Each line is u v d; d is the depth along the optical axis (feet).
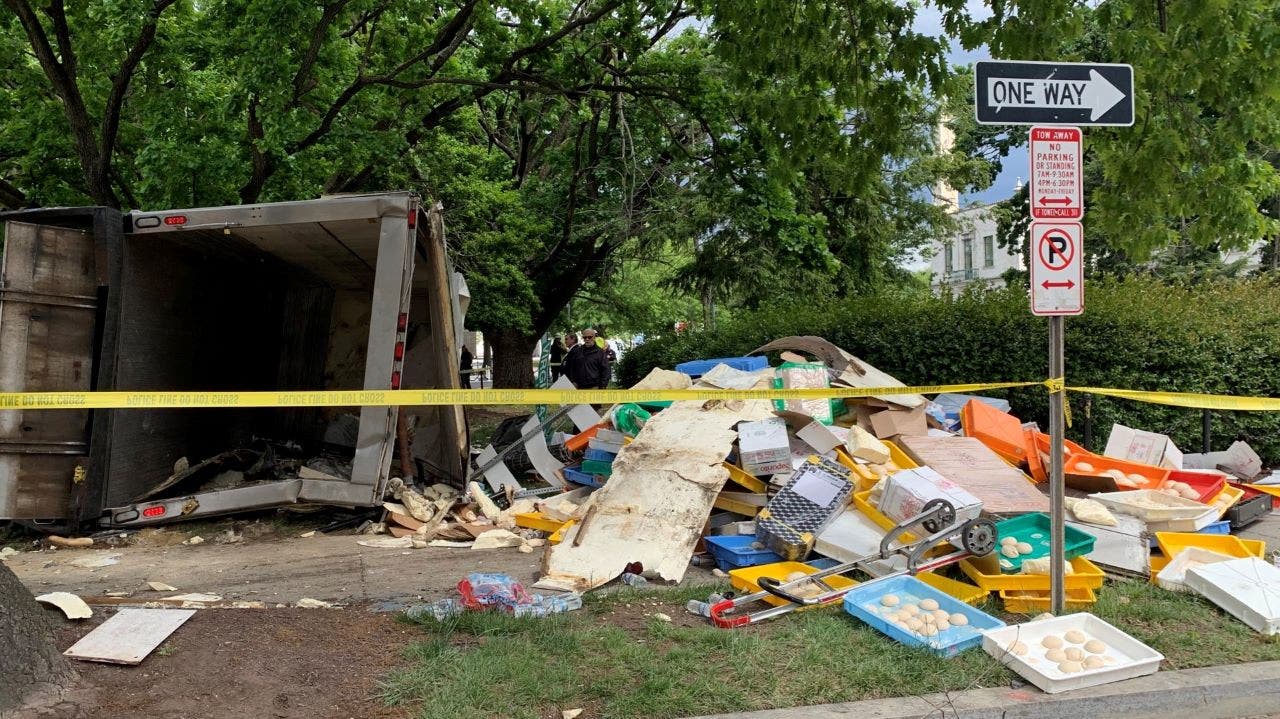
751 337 42.22
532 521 21.89
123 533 21.79
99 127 40.68
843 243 61.82
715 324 65.21
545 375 81.00
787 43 29.17
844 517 17.57
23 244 20.99
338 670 11.90
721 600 15.14
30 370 21.09
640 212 59.57
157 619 13.03
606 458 23.07
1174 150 26.12
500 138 69.46
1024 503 18.04
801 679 11.86
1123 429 23.88
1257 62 24.21
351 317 33.65
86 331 21.80
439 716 10.53
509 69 43.04
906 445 20.79
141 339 22.93
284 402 13.79
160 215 22.06
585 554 17.80
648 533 18.02
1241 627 14.24
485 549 20.49
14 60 39.96
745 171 43.80
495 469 27.40
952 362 33.14
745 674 11.98
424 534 22.06
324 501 22.21
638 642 13.26
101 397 12.78
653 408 24.17
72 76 35.27
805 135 31.71
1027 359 31.76
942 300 35.27
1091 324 31.68
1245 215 26.27
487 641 13.04
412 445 30.12
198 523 23.13
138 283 22.72
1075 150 14.26
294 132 34.12
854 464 19.43
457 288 30.07
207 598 15.55
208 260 26.61
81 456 21.39
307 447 31.14
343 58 39.04
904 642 13.04
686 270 65.87
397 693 11.19
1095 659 12.17
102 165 36.19
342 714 10.71
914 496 16.05
